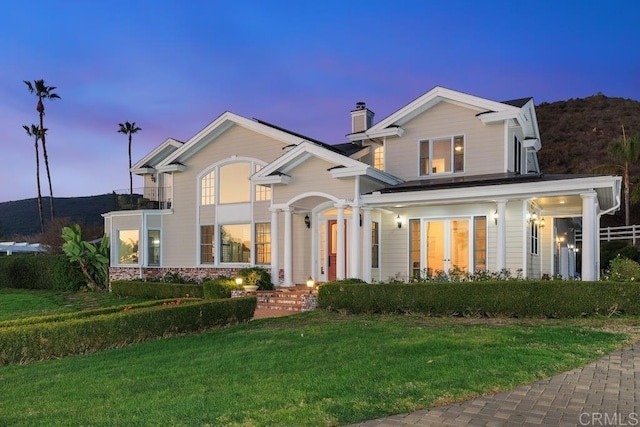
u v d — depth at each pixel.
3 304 19.73
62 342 9.25
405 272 17.38
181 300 12.78
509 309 11.91
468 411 5.20
